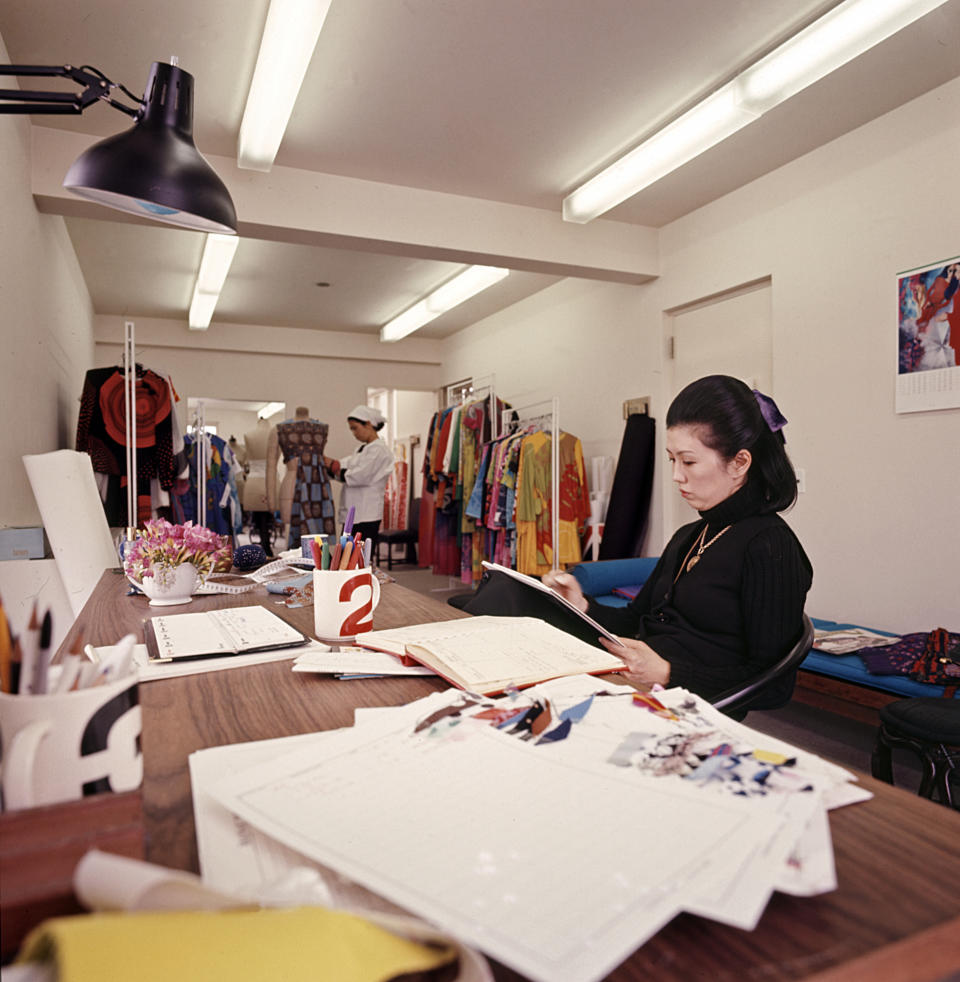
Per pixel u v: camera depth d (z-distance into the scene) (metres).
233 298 6.51
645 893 0.38
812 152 3.58
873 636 2.86
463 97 3.05
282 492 6.34
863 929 0.38
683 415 1.42
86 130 3.26
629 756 0.56
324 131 3.33
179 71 1.40
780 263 3.76
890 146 3.20
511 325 6.67
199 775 0.59
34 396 3.29
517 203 4.19
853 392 3.38
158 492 4.24
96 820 0.38
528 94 3.03
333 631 1.13
